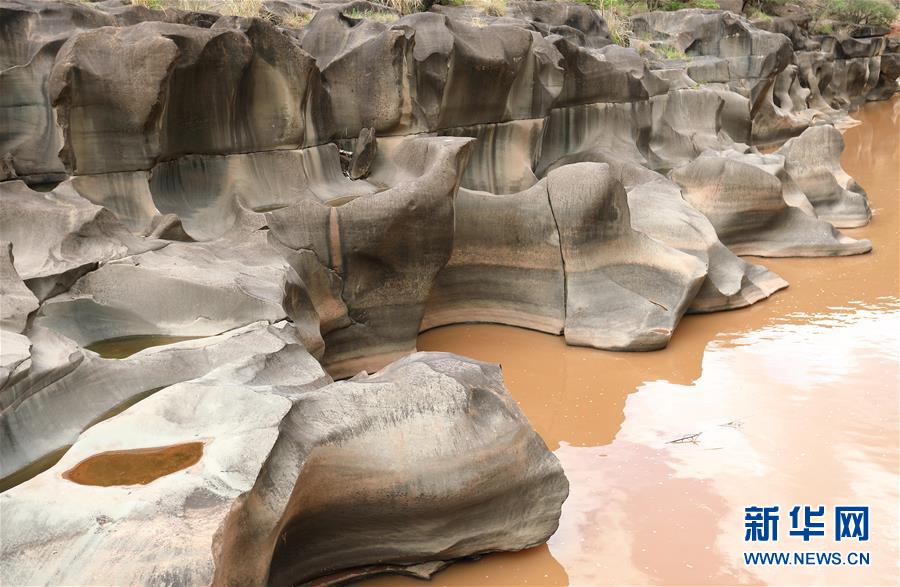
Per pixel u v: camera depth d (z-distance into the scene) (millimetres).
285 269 6645
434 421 4668
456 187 8211
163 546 3238
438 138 8609
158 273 6035
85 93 6762
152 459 3775
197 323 5930
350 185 8898
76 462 3758
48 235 6195
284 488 3893
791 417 6988
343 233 7512
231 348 5223
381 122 9227
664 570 5070
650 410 7223
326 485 4312
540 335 8984
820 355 8266
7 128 6934
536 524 5070
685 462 6328
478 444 4727
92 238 6254
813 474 6113
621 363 8242
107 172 7035
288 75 8133
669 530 5480
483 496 4758
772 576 5012
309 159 8586
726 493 5895
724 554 5234
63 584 3129
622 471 6227
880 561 5148
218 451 3820
